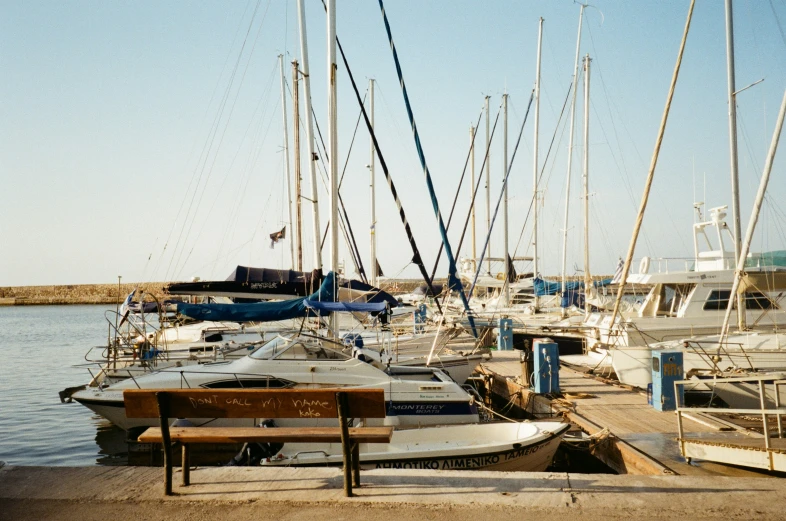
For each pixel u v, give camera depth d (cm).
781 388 1172
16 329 4622
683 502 444
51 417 1517
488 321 2130
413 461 734
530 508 435
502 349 2098
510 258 3192
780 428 784
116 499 465
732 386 1217
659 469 734
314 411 471
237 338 1875
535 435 792
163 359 1450
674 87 1365
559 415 1109
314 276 1527
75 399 1120
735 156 1509
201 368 1124
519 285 3284
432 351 1420
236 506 448
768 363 1274
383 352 1493
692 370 1223
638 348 1398
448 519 418
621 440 884
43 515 438
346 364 1092
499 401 1586
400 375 1232
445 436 844
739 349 1320
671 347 1384
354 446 483
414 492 469
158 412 479
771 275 1527
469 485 484
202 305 1318
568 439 927
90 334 4103
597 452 940
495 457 755
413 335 1820
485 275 3466
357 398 463
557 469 993
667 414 1077
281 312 1337
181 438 480
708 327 1736
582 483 488
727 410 700
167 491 475
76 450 1221
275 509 440
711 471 725
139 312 1900
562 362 1806
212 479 511
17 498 469
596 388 1369
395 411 1067
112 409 1102
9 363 2583
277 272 1642
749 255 1844
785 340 1376
